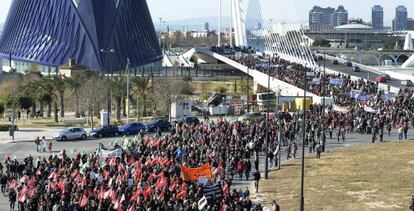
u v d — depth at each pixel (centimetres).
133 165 5847
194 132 8425
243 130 8425
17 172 6156
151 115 13688
